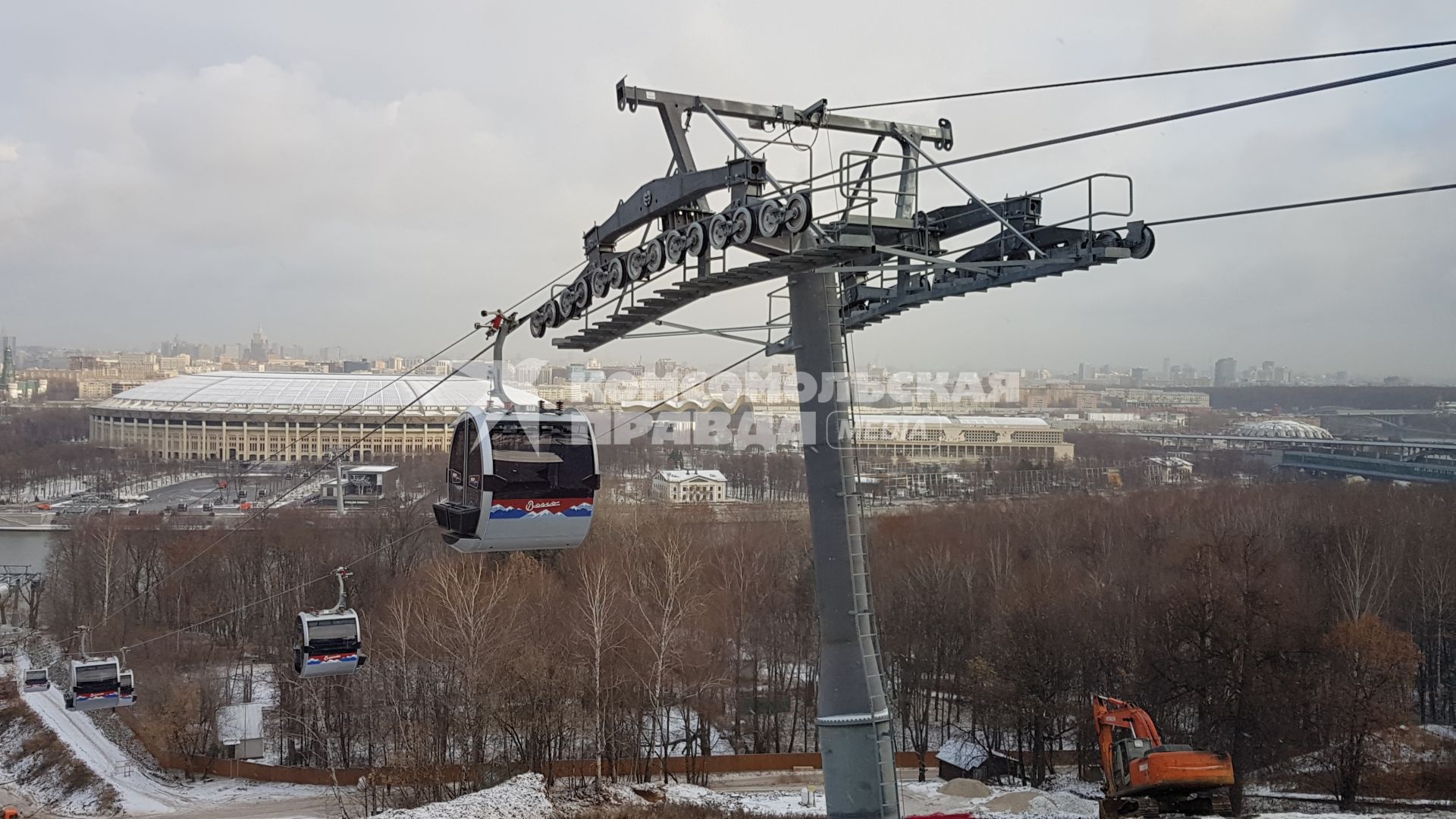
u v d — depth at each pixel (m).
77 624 80.75
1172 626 51.28
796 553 79.44
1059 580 66.88
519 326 25.56
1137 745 34.22
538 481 22.62
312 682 57.41
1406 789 46.06
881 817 18.28
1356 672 46.84
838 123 19.66
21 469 184.12
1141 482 153.88
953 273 18.81
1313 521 85.56
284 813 49.62
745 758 53.09
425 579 65.06
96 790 54.69
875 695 18.62
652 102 18.81
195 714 58.81
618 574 63.03
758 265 16.83
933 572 70.00
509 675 51.19
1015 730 57.44
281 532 92.50
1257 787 48.12
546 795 42.62
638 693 51.88
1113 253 15.38
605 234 22.16
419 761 47.25
